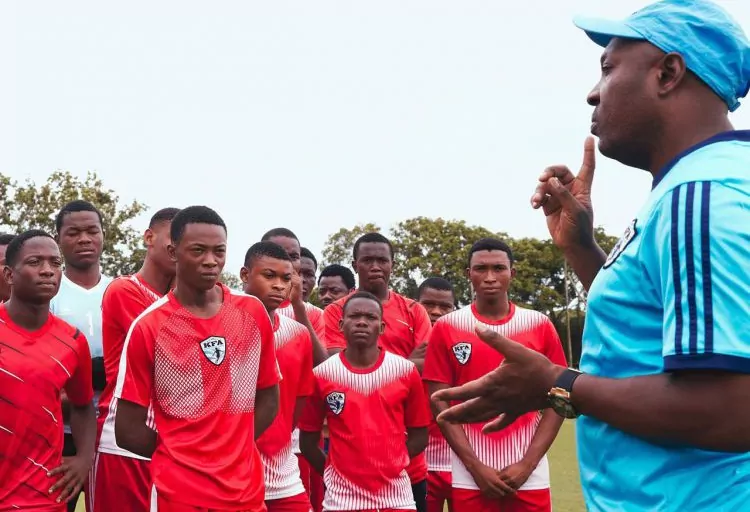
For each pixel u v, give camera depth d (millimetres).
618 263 1758
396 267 43594
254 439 4273
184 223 4098
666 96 1768
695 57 1733
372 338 5699
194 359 3988
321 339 7074
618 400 1598
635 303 1704
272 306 5508
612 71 1849
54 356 4465
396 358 5785
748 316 1445
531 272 45219
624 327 1733
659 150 1812
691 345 1469
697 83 1756
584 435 1854
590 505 1819
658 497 1626
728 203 1521
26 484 4289
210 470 3859
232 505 3875
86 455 4582
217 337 4062
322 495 6770
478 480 5223
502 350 1737
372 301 5777
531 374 1726
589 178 2418
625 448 1714
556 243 2404
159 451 3910
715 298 1471
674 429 1525
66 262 5434
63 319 5172
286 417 5402
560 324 48406
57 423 4484
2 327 4414
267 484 5230
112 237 28047
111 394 4840
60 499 4395
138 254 28688
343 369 5691
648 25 1780
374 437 5535
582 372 1762
